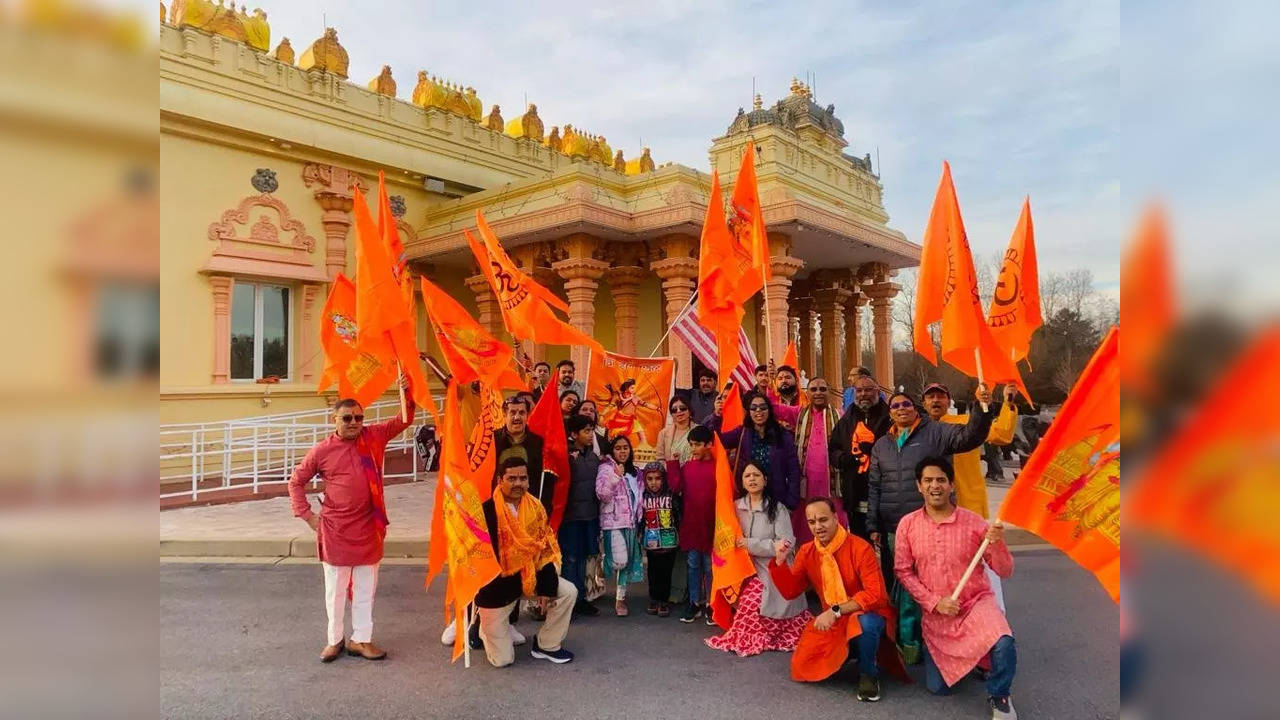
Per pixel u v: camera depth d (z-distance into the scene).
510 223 14.23
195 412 12.87
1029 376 25.81
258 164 14.20
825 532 4.41
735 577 5.07
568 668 4.71
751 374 8.32
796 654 4.51
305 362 14.61
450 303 5.86
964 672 4.01
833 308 20.00
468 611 5.04
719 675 4.59
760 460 5.51
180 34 13.50
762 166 16.81
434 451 12.83
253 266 13.78
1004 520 3.93
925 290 4.98
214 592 6.40
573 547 5.84
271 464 13.48
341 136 15.39
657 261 14.52
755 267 7.19
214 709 4.08
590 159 21.69
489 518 4.67
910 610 4.71
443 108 17.89
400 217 16.62
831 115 19.98
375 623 5.59
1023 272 5.21
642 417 8.08
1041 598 6.03
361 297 5.04
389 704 4.15
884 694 4.28
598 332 17.20
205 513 9.16
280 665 4.74
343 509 4.83
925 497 4.36
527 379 8.59
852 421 5.90
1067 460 3.79
